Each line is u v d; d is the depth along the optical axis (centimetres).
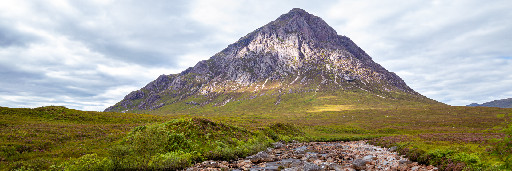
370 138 6638
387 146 4428
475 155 2225
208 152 3278
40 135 3769
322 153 3938
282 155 3653
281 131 6662
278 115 18538
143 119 7450
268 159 3216
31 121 5484
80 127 4912
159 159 2650
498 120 10156
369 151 4025
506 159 1812
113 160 2480
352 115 16412
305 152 3994
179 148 3183
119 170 2377
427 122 10794
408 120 12069
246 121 10225
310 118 15512
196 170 2517
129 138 3466
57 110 6812
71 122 5997
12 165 2348
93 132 4450
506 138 2050
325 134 7669
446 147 3047
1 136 3428
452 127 9081
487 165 1928
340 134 7719
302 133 7156
